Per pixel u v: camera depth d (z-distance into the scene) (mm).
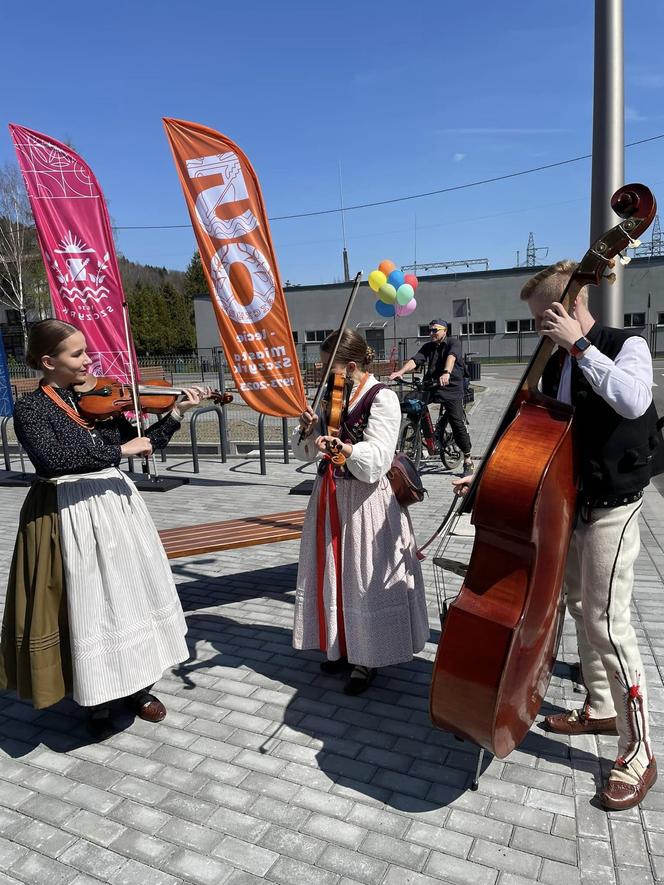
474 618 2037
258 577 4824
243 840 2209
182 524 6250
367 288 36156
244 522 4258
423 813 2309
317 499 3045
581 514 2246
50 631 2633
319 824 2271
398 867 2072
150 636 2795
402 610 2961
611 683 2311
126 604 2705
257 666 3449
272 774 2555
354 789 2451
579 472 2197
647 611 3861
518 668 2098
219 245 6449
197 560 5234
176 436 12344
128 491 2811
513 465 2018
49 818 2344
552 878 2004
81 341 2643
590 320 2213
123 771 2605
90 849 2189
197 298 38281
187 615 4137
